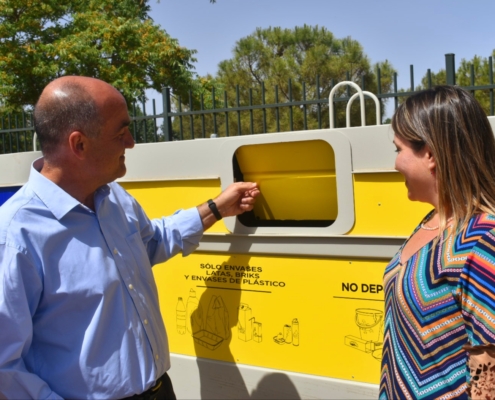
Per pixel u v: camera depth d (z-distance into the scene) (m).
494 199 1.10
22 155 2.48
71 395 1.45
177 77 11.41
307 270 1.91
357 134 1.75
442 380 1.10
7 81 11.03
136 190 2.27
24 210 1.42
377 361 1.81
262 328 2.02
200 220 1.93
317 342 1.92
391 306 1.25
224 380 2.12
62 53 10.80
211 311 2.13
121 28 11.23
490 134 1.14
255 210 2.15
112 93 1.54
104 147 1.52
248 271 2.03
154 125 4.14
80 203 1.50
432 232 1.22
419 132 1.16
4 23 11.41
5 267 1.36
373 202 1.77
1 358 1.33
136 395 1.54
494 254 1.01
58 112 1.47
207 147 2.05
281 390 1.99
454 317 1.08
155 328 1.64
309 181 1.96
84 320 1.47
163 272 2.23
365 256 1.79
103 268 1.51
